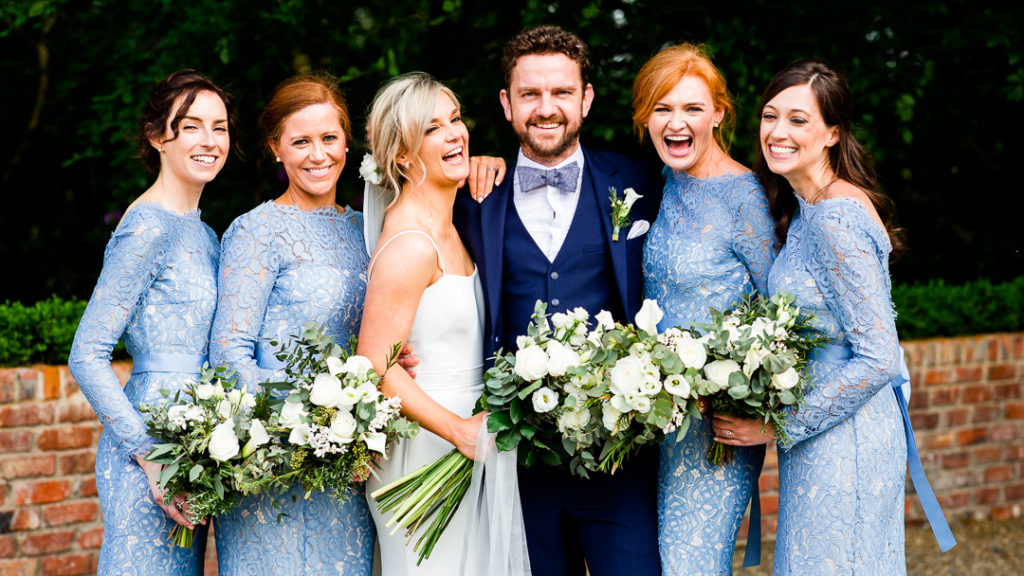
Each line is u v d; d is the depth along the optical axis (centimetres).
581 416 262
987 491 525
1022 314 544
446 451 288
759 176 289
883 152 549
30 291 661
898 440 280
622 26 503
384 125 282
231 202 574
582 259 301
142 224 278
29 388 411
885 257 269
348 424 258
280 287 287
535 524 298
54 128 633
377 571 306
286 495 281
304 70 521
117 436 275
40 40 634
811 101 270
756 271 288
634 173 312
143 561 278
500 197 306
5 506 409
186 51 498
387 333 273
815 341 268
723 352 259
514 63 299
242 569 282
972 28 510
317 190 293
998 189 635
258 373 279
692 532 290
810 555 273
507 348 303
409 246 275
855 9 499
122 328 280
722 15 497
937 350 511
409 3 500
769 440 277
